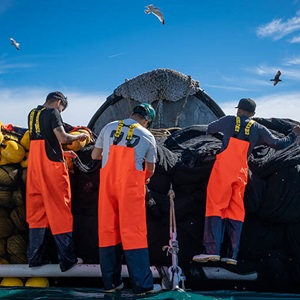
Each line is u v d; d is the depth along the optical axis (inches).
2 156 206.1
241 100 204.1
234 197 194.1
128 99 329.4
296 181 196.9
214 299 177.2
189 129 234.7
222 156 195.6
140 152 188.2
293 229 199.8
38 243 197.5
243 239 202.2
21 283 206.8
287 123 231.1
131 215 183.9
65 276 202.1
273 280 201.0
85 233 206.7
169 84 322.3
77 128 221.5
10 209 206.1
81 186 209.8
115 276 189.0
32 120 199.3
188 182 205.9
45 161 196.5
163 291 187.8
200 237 202.4
